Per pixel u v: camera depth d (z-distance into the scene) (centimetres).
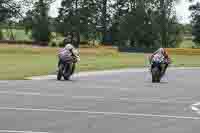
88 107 4456
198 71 12156
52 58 16388
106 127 3328
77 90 6178
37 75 8831
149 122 3622
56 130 3155
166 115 4053
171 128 3362
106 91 6191
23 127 3228
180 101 5253
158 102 5094
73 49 7950
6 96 5203
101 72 10600
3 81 7350
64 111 4122
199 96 5903
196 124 3572
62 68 7888
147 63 14875
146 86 7262
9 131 3064
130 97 5522
